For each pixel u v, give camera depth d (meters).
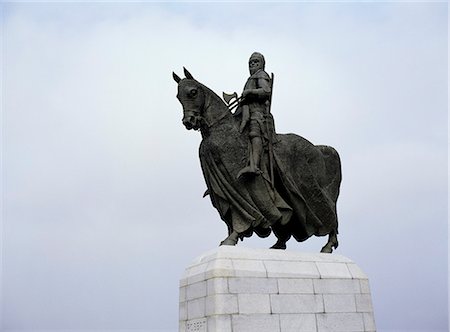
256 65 11.91
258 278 9.67
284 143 11.57
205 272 9.71
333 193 12.48
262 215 10.70
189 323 10.02
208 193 11.70
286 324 9.61
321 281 10.29
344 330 10.16
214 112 11.05
